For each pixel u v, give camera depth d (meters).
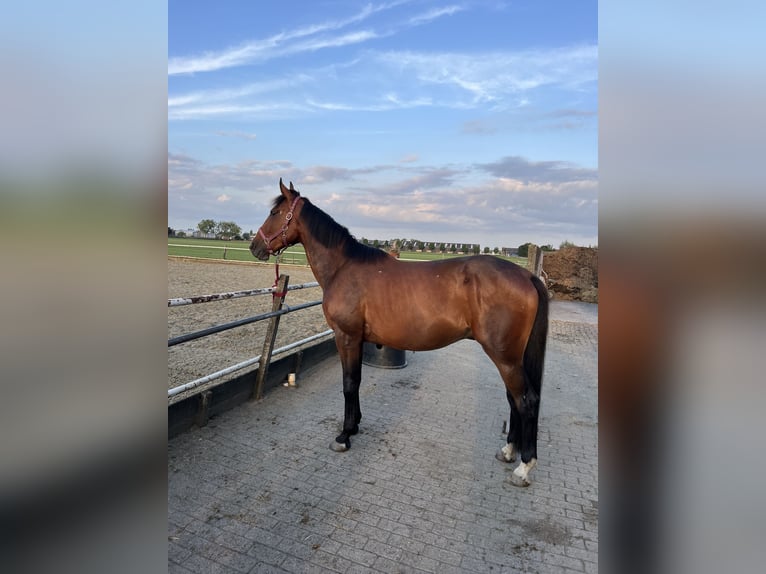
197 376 4.34
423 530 2.25
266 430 3.37
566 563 2.05
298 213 3.30
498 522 2.34
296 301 10.07
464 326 2.82
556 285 12.60
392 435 3.36
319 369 5.02
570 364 5.74
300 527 2.25
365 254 3.14
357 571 1.96
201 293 10.00
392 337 2.99
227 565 1.98
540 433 3.50
